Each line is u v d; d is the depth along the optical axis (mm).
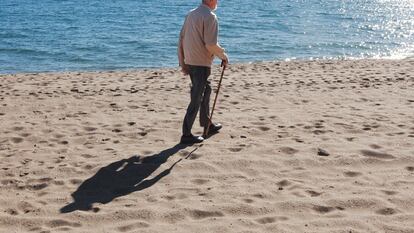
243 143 6707
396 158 5996
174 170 5750
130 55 23734
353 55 24062
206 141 6871
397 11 47031
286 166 5820
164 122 8094
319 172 5625
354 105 9422
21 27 34312
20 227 4414
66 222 4488
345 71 15070
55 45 26531
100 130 7656
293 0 58844
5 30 32625
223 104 9609
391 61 18203
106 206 4820
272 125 7719
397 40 28672
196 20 6281
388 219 4430
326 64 17344
